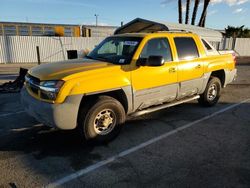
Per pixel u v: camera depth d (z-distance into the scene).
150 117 5.59
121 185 3.04
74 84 3.68
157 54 4.79
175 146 4.12
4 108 6.14
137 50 4.46
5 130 4.71
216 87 6.44
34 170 3.35
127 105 4.38
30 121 5.19
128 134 4.61
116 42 4.99
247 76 12.35
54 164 3.51
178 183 3.09
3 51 20.30
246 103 6.91
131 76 4.31
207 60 5.89
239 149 4.03
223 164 3.55
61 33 28.69
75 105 3.69
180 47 5.27
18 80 8.41
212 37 14.73
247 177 3.23
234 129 4.91
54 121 3.63
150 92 4.66
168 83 4.96
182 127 4.99
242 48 29.17
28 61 21.33
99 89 3.91
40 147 4.04
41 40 21.39
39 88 3.80
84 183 3.07
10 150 3.91
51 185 3.03
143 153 3.87
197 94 6.02
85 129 3.89
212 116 5.70
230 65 6.78
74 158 3.69
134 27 13.02
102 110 4.00
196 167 3.46
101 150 3.95
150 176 3.24
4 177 3.18
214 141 4.34
